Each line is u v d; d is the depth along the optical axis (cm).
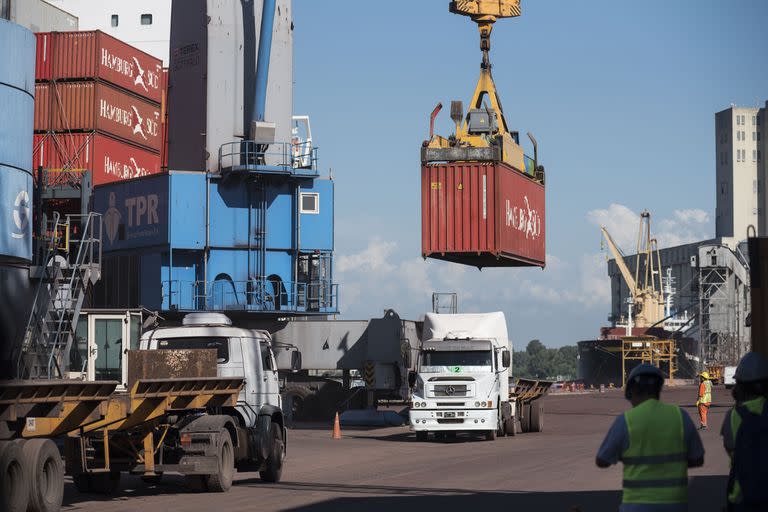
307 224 6588
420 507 2061
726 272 15338
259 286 6450
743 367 1062
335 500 2223
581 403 9362
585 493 2302
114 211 6719
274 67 6800
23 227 4578
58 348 3953
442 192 5700
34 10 8006
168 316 6412
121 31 12656
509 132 6481
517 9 6406
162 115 8106
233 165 6356
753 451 1012
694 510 1956
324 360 6469
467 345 4391
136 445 2422
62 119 7131
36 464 1867
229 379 2556
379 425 5881
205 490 2461
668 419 974
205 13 6700
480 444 4184
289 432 5225
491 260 6097
